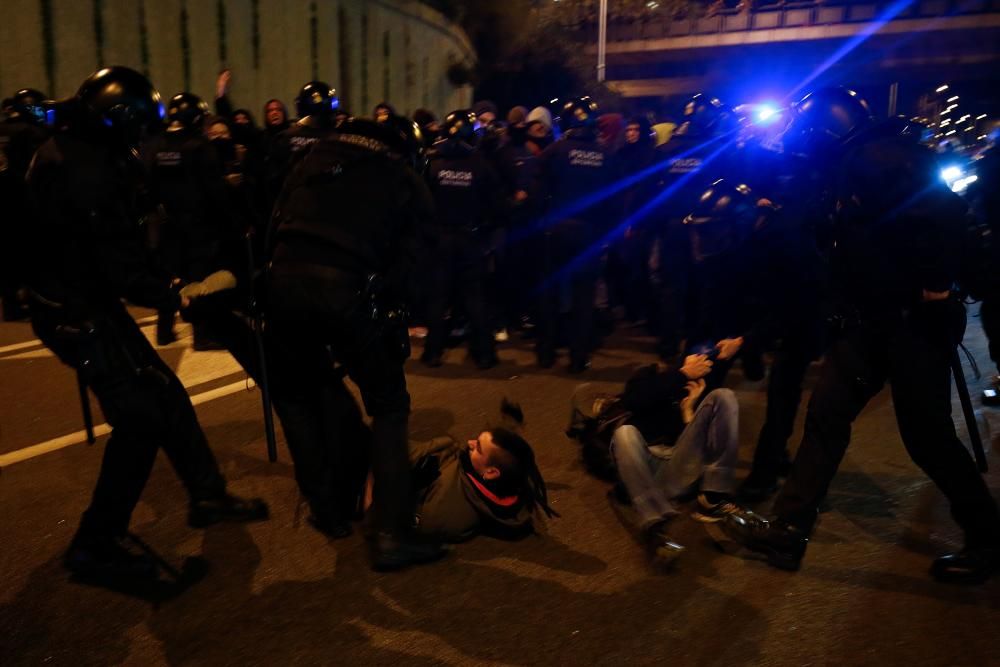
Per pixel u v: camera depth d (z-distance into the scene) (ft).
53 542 11.28
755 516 10.91
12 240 9.37
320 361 11.10
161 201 20.02
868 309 10.07
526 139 22.71
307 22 51.90
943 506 12.53
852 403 10.38
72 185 8.98
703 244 13.39
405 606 9.73
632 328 26.32
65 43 35.45
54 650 8.88
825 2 105.29
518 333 25.21
